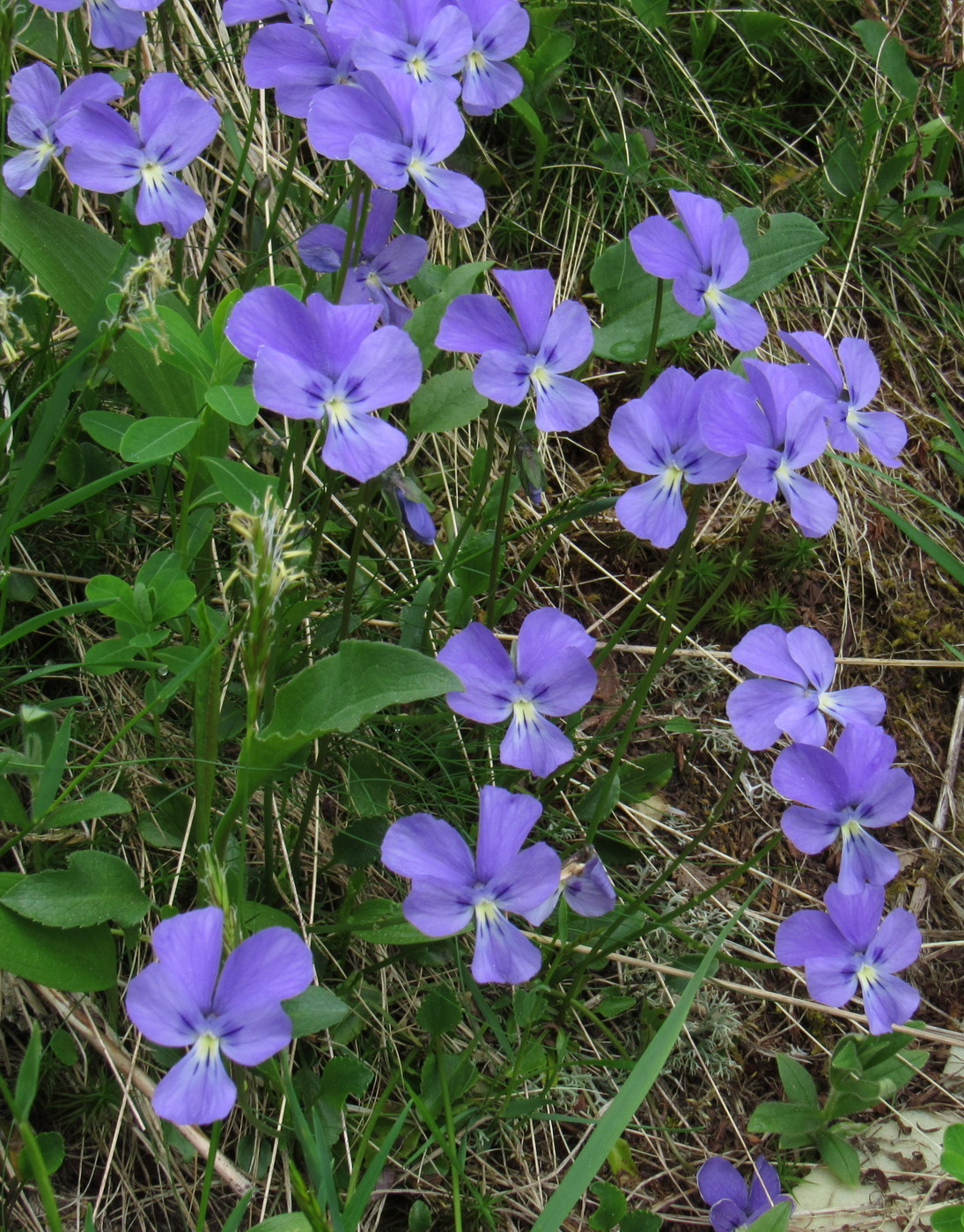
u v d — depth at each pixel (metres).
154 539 0.47
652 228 0.42
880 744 0.41
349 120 0.40
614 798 0.46
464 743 0.46
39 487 0.45
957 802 0.52
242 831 0.39
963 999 0.49
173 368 0.44
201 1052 0.35
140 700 0.45
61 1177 0.42
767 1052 0.47
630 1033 0.47
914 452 0.57
